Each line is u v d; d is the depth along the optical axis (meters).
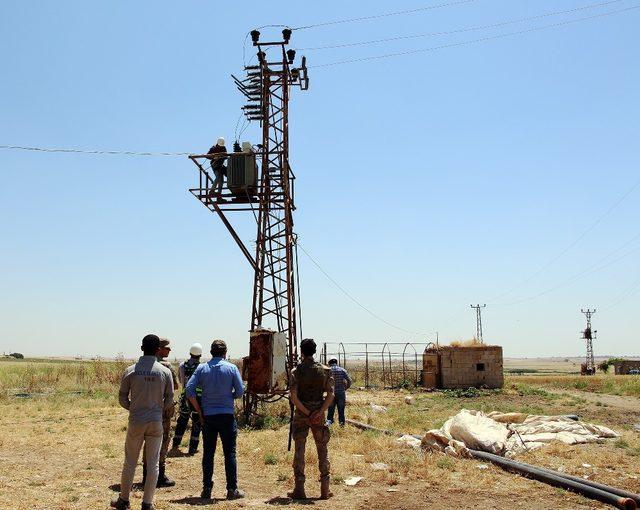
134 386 7.97
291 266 19.52
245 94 19.84
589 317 99.81
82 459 12.27
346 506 8.29
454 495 8.95
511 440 12.82
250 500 8.70
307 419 8.86
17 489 9.26
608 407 24.42
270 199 19.44
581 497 8.85
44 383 34.56
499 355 36.47
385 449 12.91
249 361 16.53
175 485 9.87
